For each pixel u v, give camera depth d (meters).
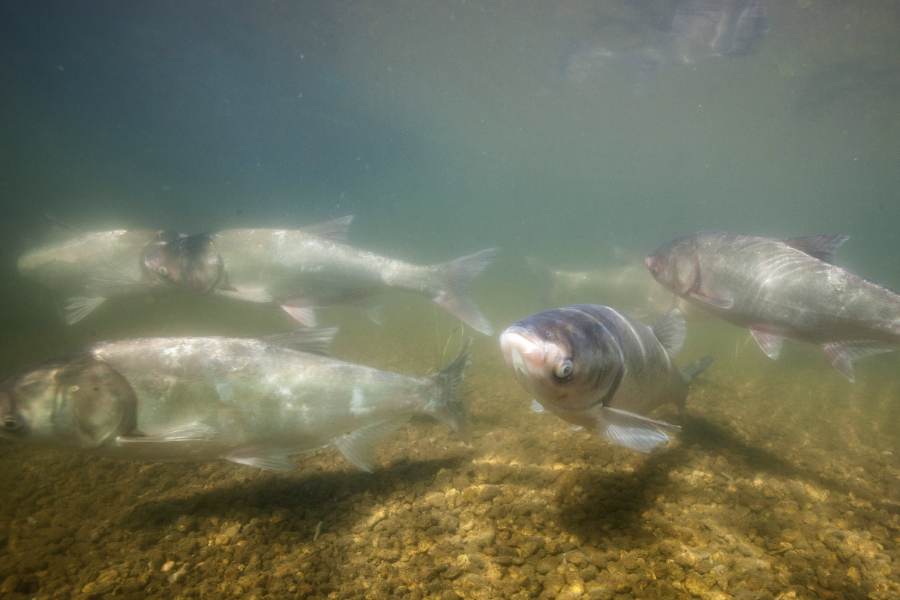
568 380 0.57
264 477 0.91
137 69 7.95
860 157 7.99
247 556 0.69
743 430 1.15
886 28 3.25
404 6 3.85
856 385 1.73
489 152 12.27
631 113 6.19
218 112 12.81
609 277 1.84
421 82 6.20
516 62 4.83
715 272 0.96
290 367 0.76
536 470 0.90
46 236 1.84
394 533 0.74
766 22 3.29
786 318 0.89
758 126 6.25
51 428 0.67
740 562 0.66
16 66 7.85
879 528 0.75
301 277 1.24
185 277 1.25
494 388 1.45
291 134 16.89
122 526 0.76
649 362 0.74
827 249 0.86
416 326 2.63
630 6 3.34
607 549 0.68
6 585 0.63
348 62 5.89
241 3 4.30
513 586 0.62
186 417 0.72
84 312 1.33
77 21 5.38
